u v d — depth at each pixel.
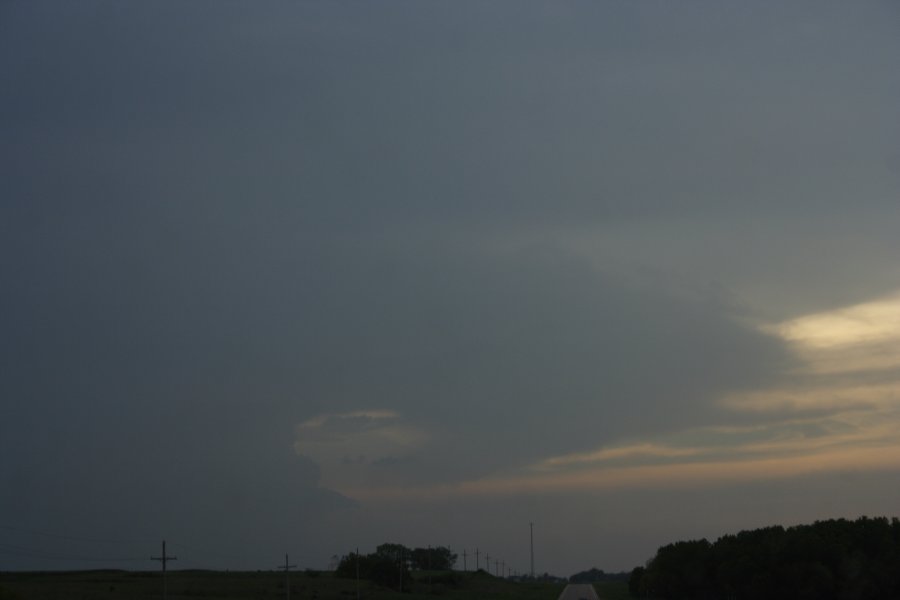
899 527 110.56
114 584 118.94
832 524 116.50
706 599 132.75
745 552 117.25
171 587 118.94
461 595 157.25
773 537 116.25
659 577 138.75
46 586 106.69
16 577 137.25
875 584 102.81
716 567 128.50
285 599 112.50
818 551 105.62
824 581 102.69
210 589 118.56
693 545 138.12
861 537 108.50
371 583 150.38
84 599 90.06
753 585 108.31
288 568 109.06
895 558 103.38
